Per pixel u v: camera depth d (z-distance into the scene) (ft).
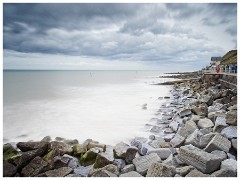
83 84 193.47
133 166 25.88
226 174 22.67
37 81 238.68
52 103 82.07
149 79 293.02
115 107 71.31
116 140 38.93
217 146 28.09
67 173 25.27
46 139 38.83
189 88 120.57
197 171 23.12
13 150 30.71
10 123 51.03
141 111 63.57
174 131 41.01
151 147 30.07
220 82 112.88
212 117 42.93
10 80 256.73
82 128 46.42
